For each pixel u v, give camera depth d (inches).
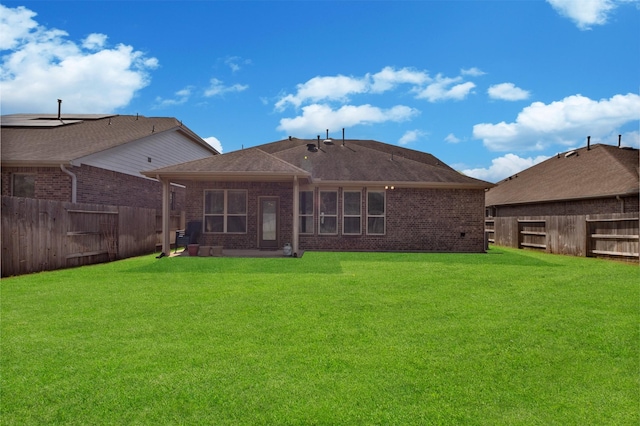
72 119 869.8
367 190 705.6
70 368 150.4
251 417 115.6
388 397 129.0
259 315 230.2
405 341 185.5
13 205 385.7
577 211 813.9
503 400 128.3
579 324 217.6
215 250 596.4
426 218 707.4
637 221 519.2
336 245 703.7
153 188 811.4
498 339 189.9
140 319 220.7
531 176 1114.7
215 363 156.1
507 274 401.7
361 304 259.6
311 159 792.3
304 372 148.1
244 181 673.0
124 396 128.0
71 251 458.3
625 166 828.0
